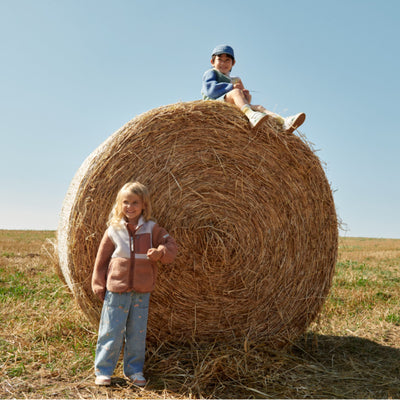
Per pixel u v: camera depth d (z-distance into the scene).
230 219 4.07
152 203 3.88
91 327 4.70
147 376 3.53
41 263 9.59
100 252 3.53
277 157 4.22
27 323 4.70
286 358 3.99
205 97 4.85
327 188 4.49
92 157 3.96
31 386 3.22
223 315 4.15
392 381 3.61
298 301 4.39
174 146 3.95
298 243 4.32
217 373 3.53
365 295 6.80
